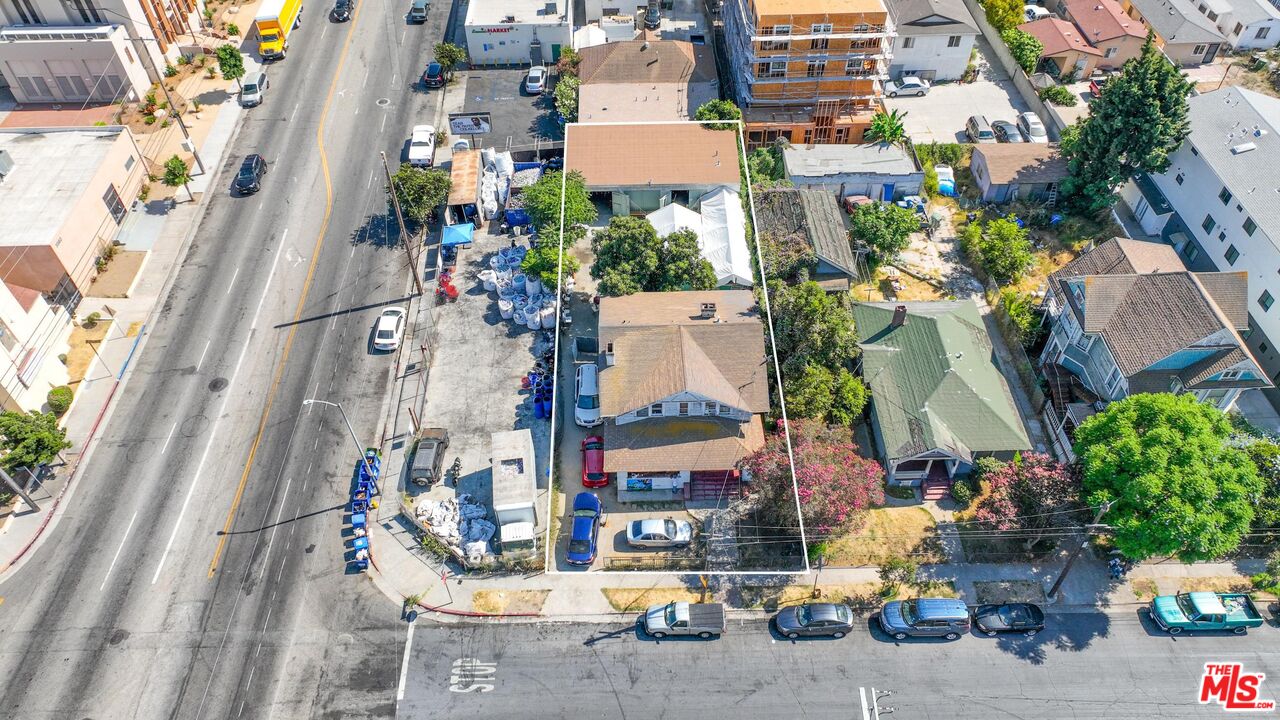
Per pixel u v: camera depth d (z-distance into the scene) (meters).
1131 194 70.06
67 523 49.53
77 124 74.06
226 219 68.06
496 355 58.84
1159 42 83.06
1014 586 47.53
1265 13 84.75
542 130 75.62
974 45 88.06
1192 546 42.69
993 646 45.16
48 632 44.97
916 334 56.03
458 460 52.81
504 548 48.59
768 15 67.75
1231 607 45.22
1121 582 47.81
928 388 52.88
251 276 63.84
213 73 81.44
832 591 47.41
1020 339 58.69
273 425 54.62
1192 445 43.25
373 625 45.75
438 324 60.88
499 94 80.06
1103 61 83.81
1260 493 45.66
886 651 44.97
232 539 49.03
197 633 45.09
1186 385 49.28
